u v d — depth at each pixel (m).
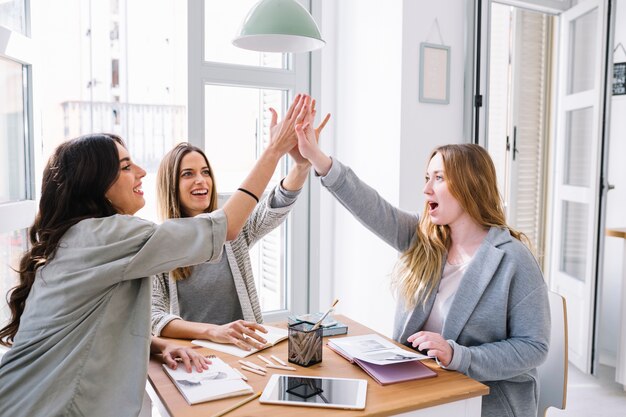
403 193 2.65
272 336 1.58
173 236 1.16
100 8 7.05
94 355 1.09
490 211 1.59
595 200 3.01
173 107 7.45
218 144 2.90
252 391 1.20
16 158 2.02
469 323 1.50
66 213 1.21
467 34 2.75
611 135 3.34
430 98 2.68
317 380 1.26
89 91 7.15
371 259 2.85
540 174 4.03
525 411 1.49
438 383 1.26
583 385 2.92
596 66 3.00
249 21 1.53
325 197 3.14
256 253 3.09
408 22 2.60
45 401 1.05
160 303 1.84
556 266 3.42
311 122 1.59
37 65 2.16
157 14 7.17
